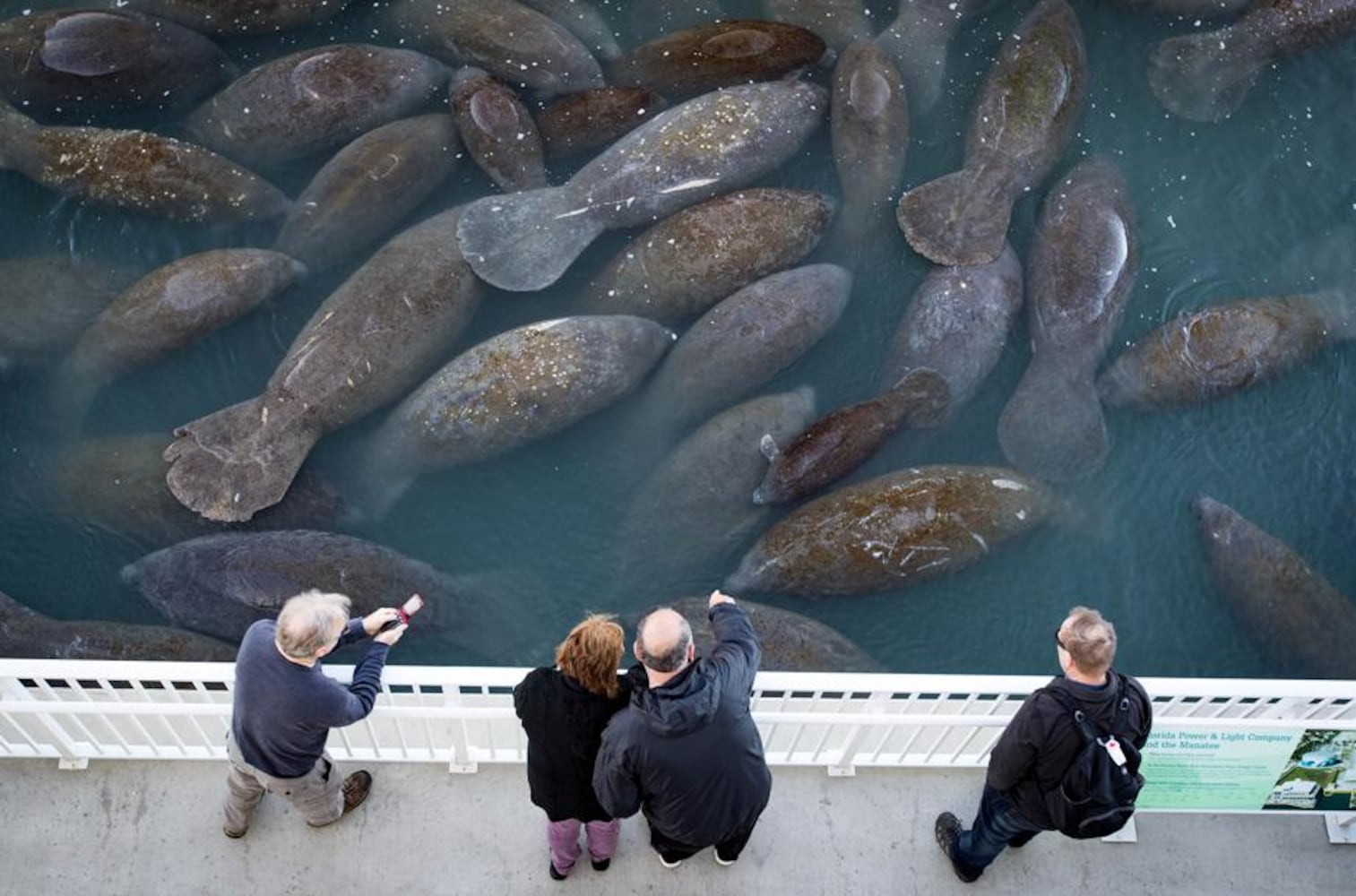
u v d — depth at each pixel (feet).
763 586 20.76
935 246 24.31
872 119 25.35
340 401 22.30
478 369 22.22
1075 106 26.37
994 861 16.11
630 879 15.76
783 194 24.76
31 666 13.74
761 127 25.54
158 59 26.11
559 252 24.04
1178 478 22.52
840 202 25.18
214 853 15.83
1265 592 21.24
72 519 21.13
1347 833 16.56
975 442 22.43
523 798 16.34
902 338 23.39
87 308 23.35
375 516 21.61
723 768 12.41
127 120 26.13
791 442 21.63
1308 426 23.24
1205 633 21.09
